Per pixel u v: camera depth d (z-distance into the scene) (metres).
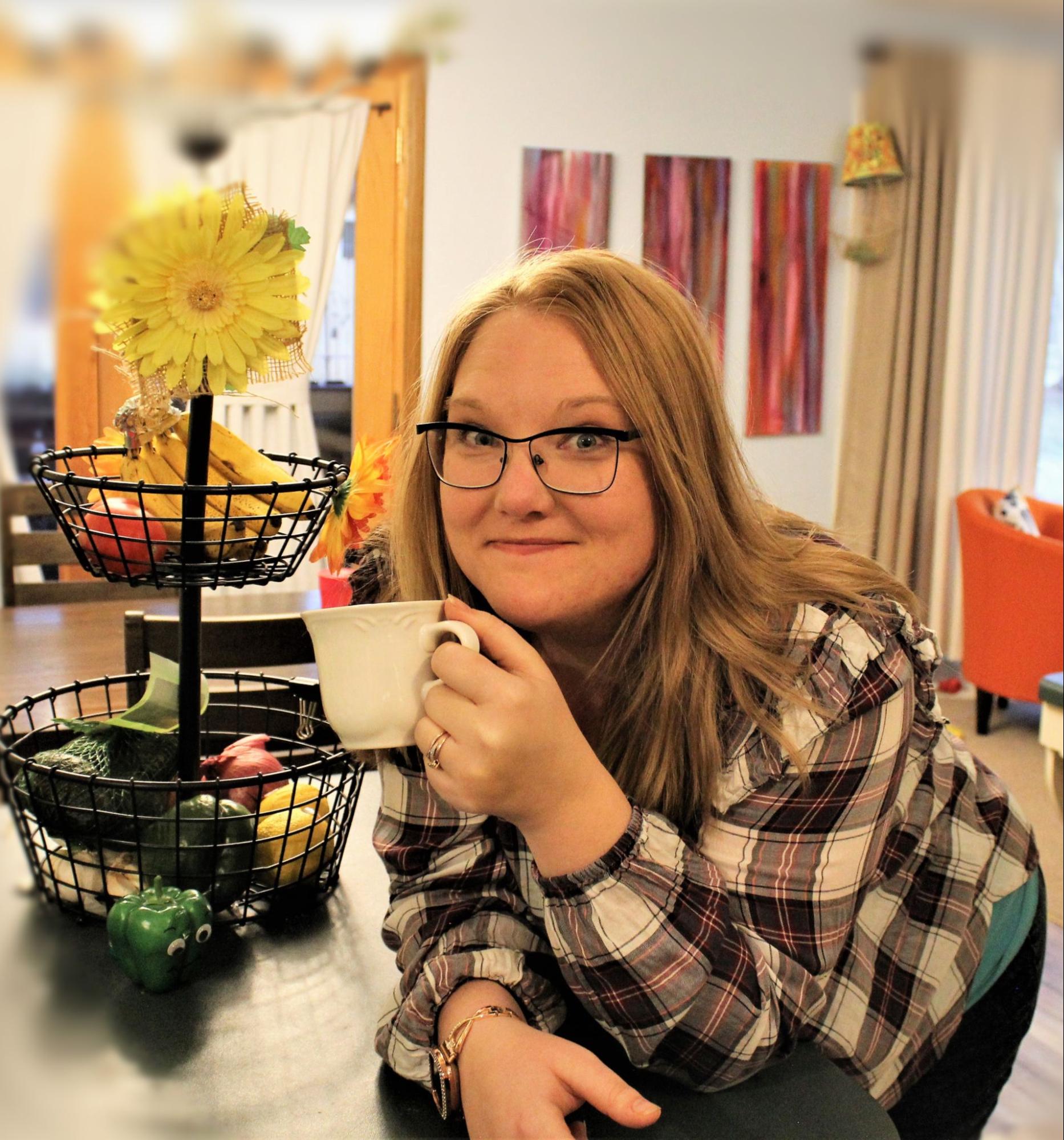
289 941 0.79
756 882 0.72
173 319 0.60
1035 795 3.11
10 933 0.72
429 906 0.77
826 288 4.02
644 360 0.69
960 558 3.97
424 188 3.50
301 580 2.71
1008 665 3.44
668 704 0.75
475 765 0.62
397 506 0.84
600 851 0.65
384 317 3.54
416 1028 0.65
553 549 0.69
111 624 1.65
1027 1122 1.01
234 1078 0.63
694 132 3.72
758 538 0.80
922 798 0.92
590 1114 0.63
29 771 0.74
